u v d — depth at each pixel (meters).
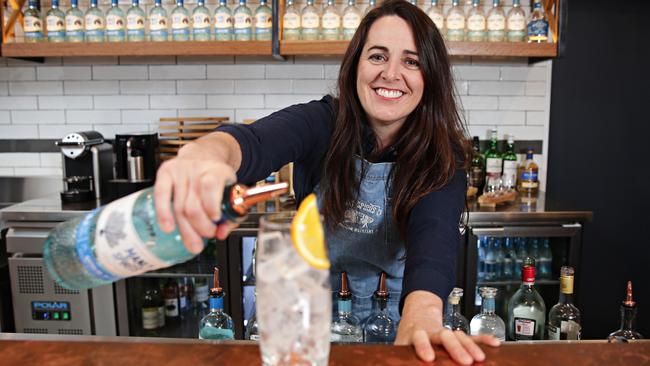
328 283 0.69
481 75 3.49
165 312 3.15
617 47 3.49
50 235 0.84
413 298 1.06
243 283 2.80
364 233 1.67
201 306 3.24
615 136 3.57
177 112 3.52
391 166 1.57
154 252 0.79
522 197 3.21
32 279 2.75
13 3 3.15
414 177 1.48
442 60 1.46
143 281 3.08
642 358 0.82
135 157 3.04
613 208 3.64
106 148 3.16
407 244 1.36
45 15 3.38
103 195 3.12
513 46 2.99
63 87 3.51
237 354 0.82
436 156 1.47
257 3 3.38
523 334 1.94
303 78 3.47
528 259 1.92
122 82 3.50
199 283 3.21
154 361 0.80
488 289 1.55
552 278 2.98
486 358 0.81
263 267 0.68
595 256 3.69
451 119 1.52
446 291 1.11
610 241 3.67
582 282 3.72
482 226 2.74
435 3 3.06
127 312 2.79
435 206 1.38
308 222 0.66
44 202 3.00
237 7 3.06
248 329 1.49
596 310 3.74
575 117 3.55
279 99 3.49
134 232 0.77
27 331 2.79
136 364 0.79
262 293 0.69
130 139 3.05
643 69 3.51
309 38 3.04
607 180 3.62
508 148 3.37
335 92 1.70
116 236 0.77
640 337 1.39
